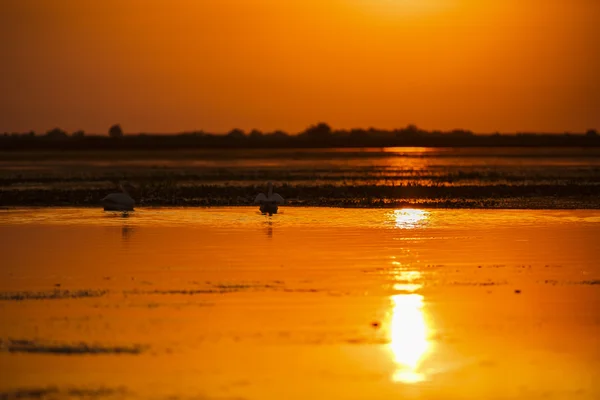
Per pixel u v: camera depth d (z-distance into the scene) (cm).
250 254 10006
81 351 6225
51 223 13362
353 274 8781
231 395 5475
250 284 8300
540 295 7862
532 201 16838
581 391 5603
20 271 9000
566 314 7219
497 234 11675
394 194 18525
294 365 5975
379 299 7694
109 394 5481
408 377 5803
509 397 5512
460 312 7281
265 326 6825
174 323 6906
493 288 8150
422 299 7700
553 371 5922
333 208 15675
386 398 5469
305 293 7906
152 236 11650
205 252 10175
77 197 18325
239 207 16088
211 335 6600
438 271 8944
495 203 16412
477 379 5797
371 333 6675
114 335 6588
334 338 6550
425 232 11906
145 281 8462
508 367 5994
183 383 5656
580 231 12006
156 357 6106
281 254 9994
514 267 9169
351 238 11319
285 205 16325
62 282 8431
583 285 8281
